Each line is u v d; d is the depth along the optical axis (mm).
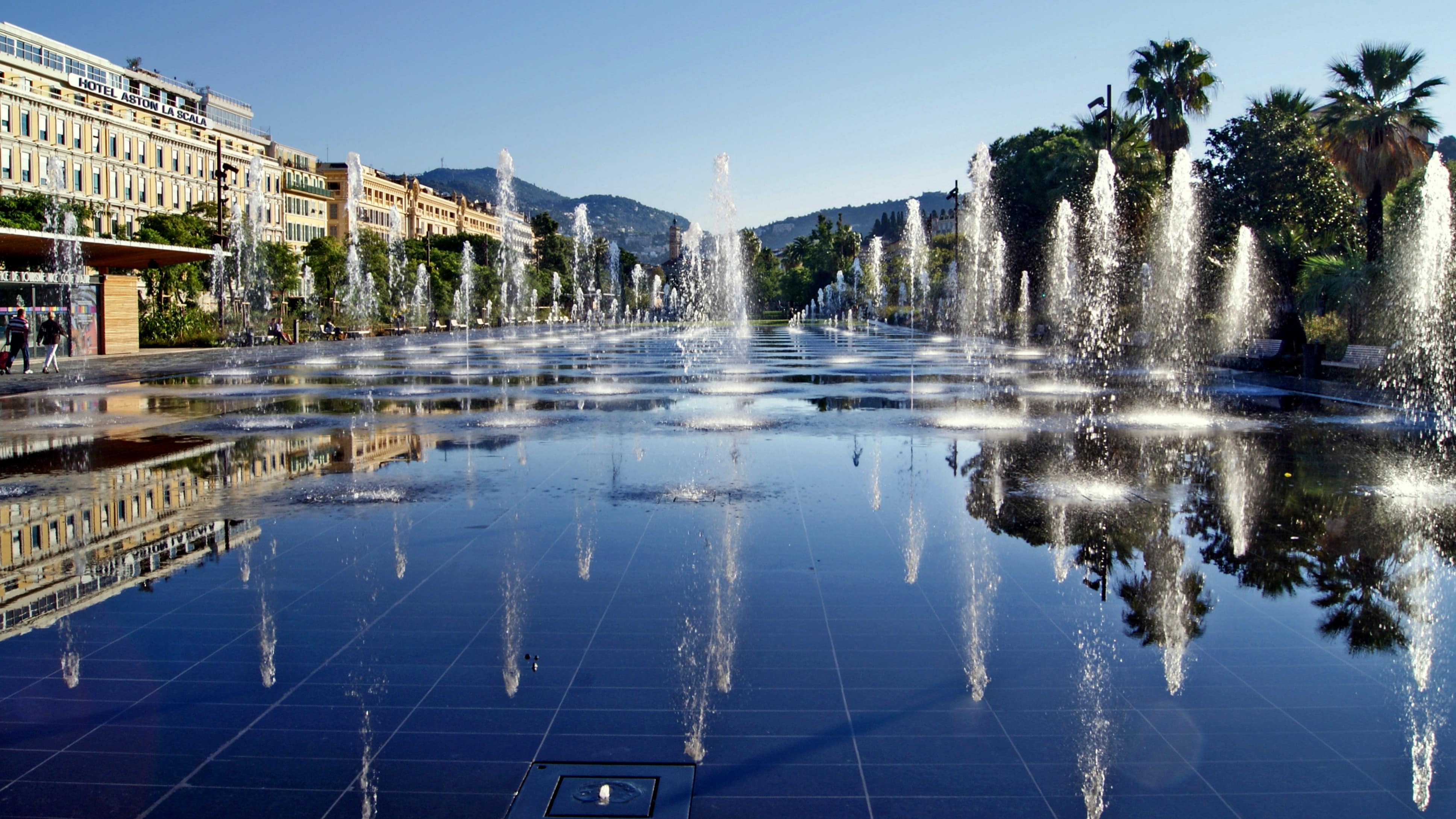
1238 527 6629
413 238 114375
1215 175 31047
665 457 9578
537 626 4582
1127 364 26000
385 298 64875
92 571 5566
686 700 3746
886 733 3477
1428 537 6371
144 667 4102
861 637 4426
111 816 2953
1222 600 5020
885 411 13820
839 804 3004
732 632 4496
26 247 27359
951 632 4500
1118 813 2955
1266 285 28828
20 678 4004
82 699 3797
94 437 11219
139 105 68625
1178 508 7238
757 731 3490
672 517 6879
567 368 24234
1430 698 3787
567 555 5840
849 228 111312
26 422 12672
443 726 3537
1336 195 28906
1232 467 9125
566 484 8164
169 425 12266
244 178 80625
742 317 68188
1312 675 4023
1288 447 10469
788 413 13562
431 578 5367
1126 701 3754
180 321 38500
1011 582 5285
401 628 4566
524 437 11148
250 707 3707
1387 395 17000
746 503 7375
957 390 17359
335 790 3094
